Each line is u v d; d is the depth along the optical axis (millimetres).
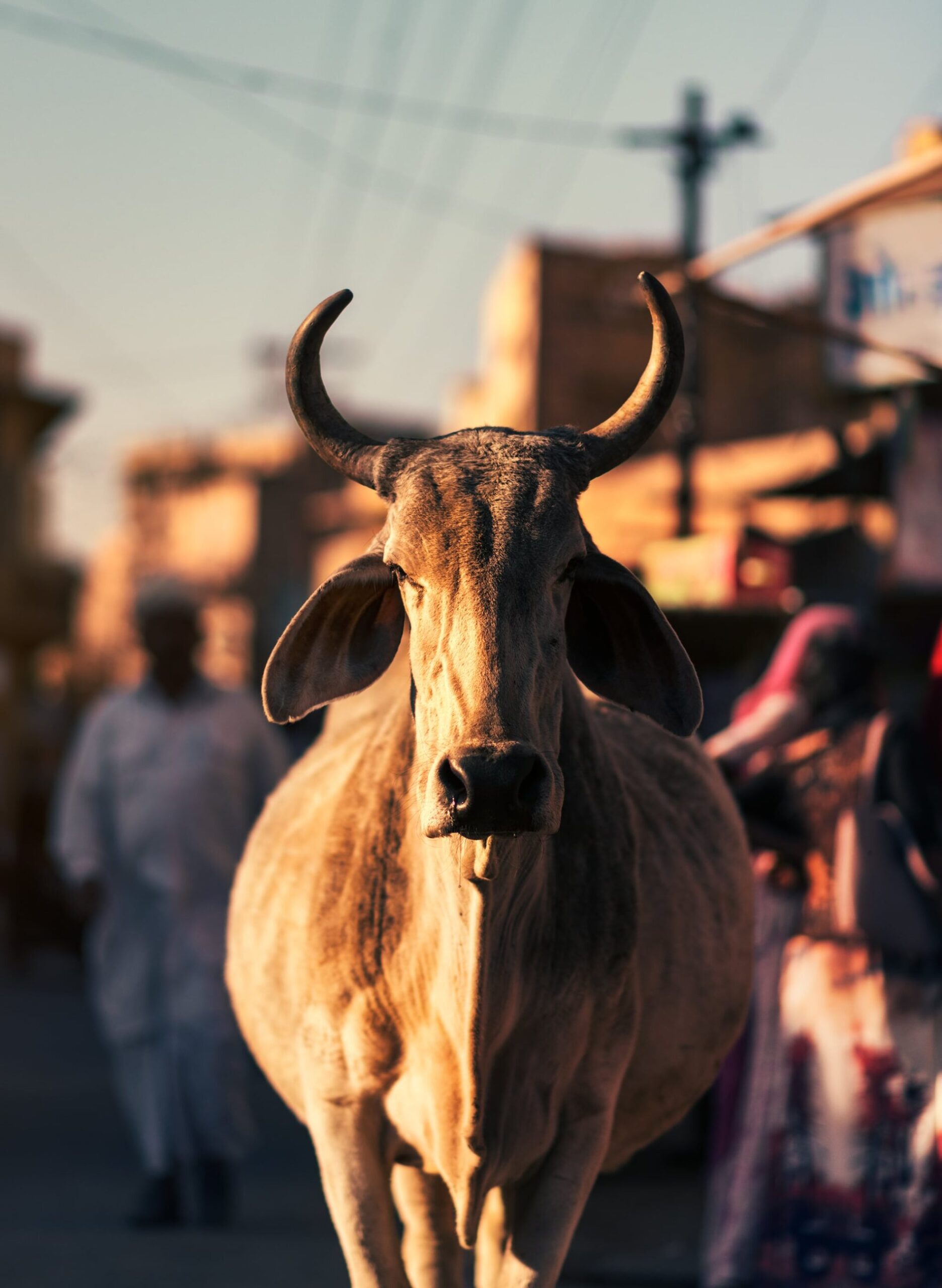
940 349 8023
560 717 3381
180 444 47375
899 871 5418
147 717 7613
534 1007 3697
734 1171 5637
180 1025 7301
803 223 6234
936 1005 5383
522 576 3236
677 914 4219
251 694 7941
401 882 3801
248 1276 6215
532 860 3500
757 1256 5500
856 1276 5352
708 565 8602
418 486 3354
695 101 13320
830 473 10758
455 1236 4285
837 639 5668
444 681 3191
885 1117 5379
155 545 47562
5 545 29688
